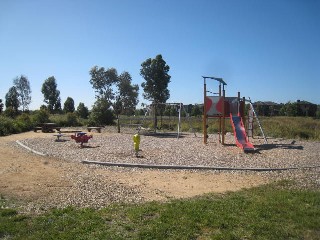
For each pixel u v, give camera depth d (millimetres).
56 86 66125
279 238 5227
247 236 5285
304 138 22000
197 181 9406
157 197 7621
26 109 59812
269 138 21641
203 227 5613
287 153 14359
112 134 25219
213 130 27609
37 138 21312
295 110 57406
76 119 37062
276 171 10758
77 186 8547
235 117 18000
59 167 11188
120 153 14289
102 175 10039
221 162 12125
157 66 32375
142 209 6418
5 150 15375
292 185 8641
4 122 25891
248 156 13508
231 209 6441
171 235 5281
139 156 13461
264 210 6371
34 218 6059
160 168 11281
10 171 10352
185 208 6480
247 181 9383
